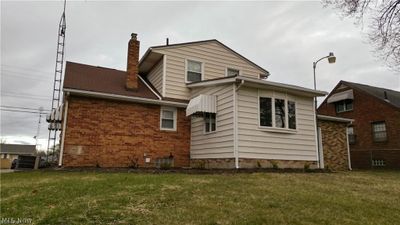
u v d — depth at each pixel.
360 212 6.15
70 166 12.92
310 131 14.07
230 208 5.78
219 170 11.46
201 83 14.80
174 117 15.66
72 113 13.37
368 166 25.42
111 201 6.00
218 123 13.35
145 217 5.09
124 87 15.84
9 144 61.53
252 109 12.70
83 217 5.02
